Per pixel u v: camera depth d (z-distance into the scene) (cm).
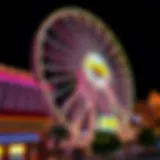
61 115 5219
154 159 6544
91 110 6475
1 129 3859
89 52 6956
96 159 6206
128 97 7819
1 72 3897
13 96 4006
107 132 7206
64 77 6091
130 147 8812
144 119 11206
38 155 4550
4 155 3969
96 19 7456
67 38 6419
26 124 4259
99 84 6944
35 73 5109
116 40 7906
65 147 5512
